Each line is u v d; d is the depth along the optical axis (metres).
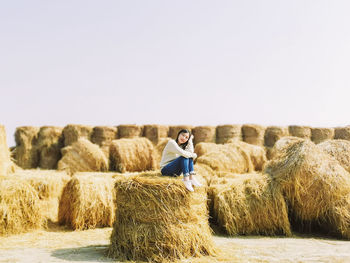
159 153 11.30
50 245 5.18
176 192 4.48
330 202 6.06
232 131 13.14
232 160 9.64
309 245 5.32
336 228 6.00
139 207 4.47
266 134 13.38
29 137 12.25
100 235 5.93
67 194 6.73
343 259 4.39
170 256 4.32
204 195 4.94
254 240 5.70
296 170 6.21
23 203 6.01
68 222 6.59
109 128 12.65
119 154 10.05
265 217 6.11
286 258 4.44
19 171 8.32
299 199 6.20
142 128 13.16
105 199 6.63
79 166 9.66
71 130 12.31
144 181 4.48
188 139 5.32
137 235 4.41
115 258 4.39
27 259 4.28
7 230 5.77
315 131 13.51
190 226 4.54
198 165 8.87
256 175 6.90
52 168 12.14
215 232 6.27
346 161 7.27
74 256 4.48
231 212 6.14
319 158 6.35
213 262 4.24
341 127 13.59
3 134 7.94
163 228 4.40
